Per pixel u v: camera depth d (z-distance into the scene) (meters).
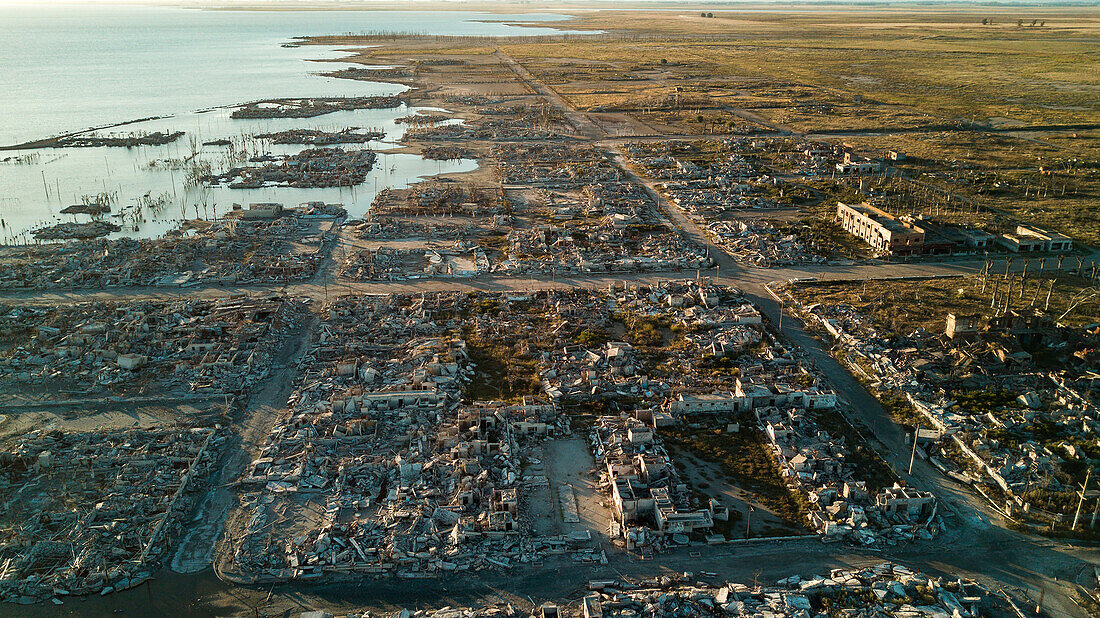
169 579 102.38
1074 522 111.75
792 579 101.88
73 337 167.50
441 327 177.25
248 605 98.38
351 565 104.31
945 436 132.00
